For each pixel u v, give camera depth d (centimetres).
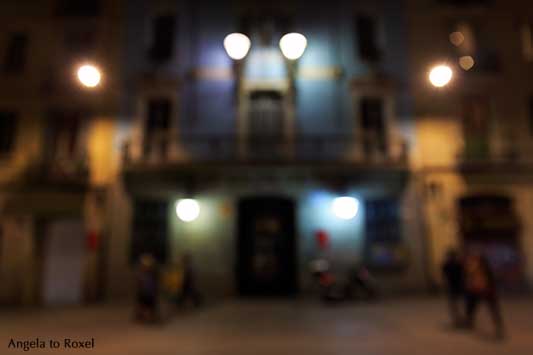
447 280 939
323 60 1541
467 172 1478
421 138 1499
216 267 1414
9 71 1560
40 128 1513
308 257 1420
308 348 711
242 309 1166
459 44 1575
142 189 1448
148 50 1570
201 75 1533
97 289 1395
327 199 1451
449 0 1593
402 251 1425
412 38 1574
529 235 1451
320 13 1580
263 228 1490
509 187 1478
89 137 1495
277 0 1587
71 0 1602
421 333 822
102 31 1577
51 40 1580
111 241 1422
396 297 1354
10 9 1589
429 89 1535
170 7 1593
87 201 1447
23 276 1417
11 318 1077
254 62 1531
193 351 701
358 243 1433
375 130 1512
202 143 1477
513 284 1424
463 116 1533
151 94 1523
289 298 1369
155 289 1013
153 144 1479
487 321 940
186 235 1430
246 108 1501
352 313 1066
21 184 1467
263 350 701
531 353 670
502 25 1587
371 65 1548
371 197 1471
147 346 739
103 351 705
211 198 1449
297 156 1457
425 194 1460
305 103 1506
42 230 1467
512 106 1534
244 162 1405
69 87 1540
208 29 1573
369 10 1588
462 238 1443
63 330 898
